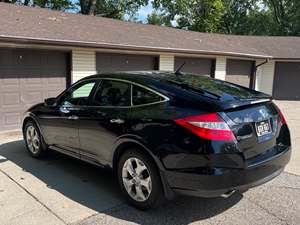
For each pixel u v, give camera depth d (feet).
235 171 10.54
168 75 14.05
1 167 16.92
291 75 59.31
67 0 79.77
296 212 12.16
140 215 11.91
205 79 14.29
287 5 112.57
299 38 67.77
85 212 12.10
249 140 10.99
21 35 25.79
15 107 27.63
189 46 42.65
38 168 16.85
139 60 38.22
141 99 12.62
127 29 43.14
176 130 10.89
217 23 98.89
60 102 16.71
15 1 73.31
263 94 12.94
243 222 11.39
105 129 13.30
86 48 31.99
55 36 28.73
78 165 17.39
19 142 22.41
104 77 14.55
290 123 31.96
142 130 11.75
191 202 12.98
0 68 26.25
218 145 10.36
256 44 63.57
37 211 12.13
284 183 15.10
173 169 10.89
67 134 15.80
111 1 84.48
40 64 29.07
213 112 10.66
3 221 11.37
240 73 54.90
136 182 12.25
